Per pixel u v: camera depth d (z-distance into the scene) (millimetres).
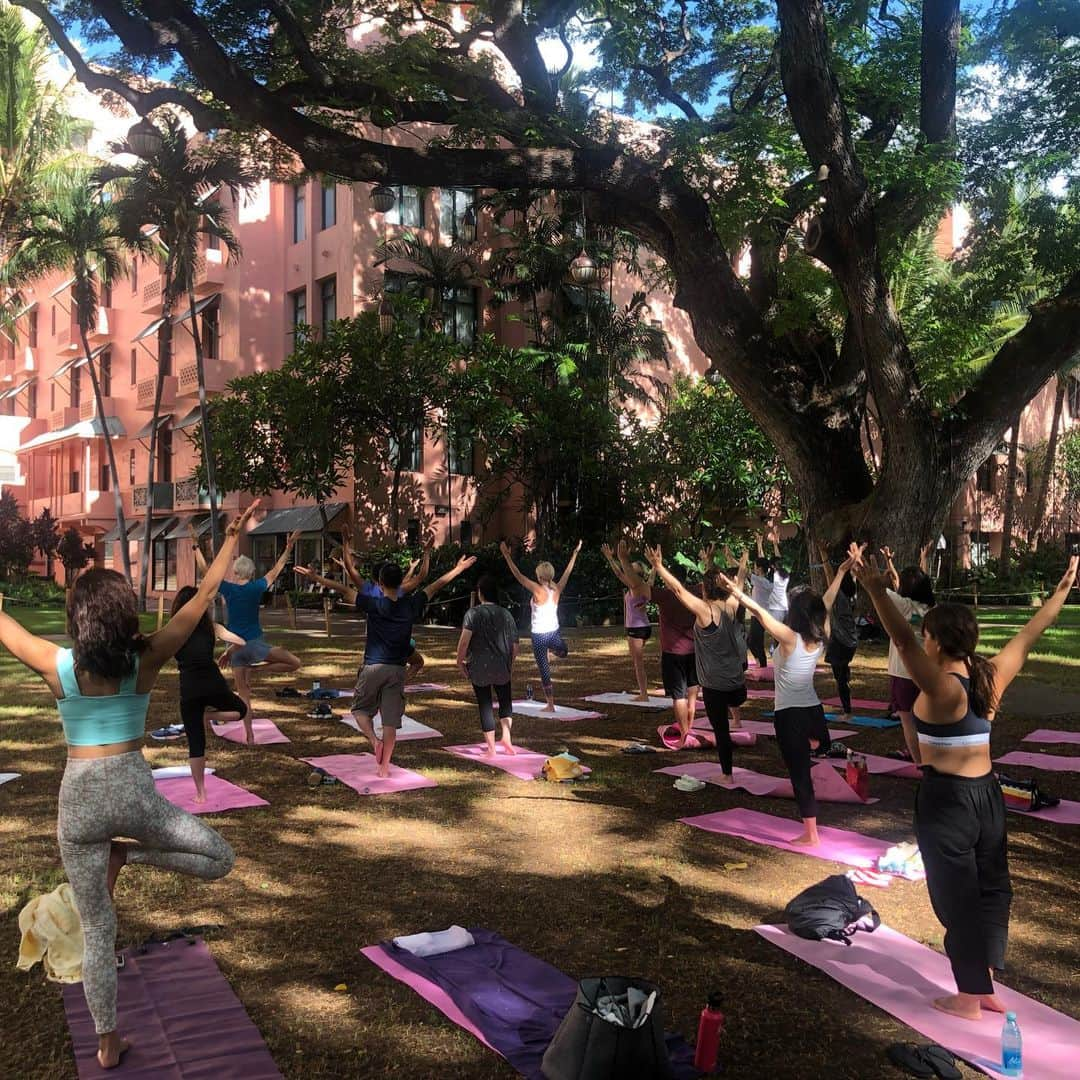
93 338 41750
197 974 3979
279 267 32469
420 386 24500
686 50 19203
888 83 17406
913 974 3992
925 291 22781
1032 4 15070
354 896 4961
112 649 3232
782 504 27609
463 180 12930
